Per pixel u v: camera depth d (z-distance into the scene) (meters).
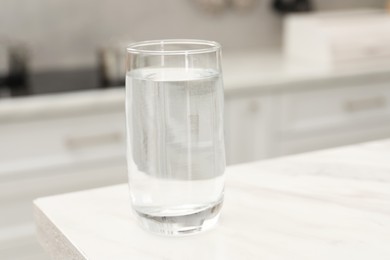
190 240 0.64
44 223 0.74
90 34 2.55
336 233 0.65
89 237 0.65
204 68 0.62
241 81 2.11
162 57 0.61
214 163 0.63
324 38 2.41
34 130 1.83
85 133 1.90
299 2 2.88
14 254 1.88
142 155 0.63
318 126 2.32
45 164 1.86
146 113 0.61
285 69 2.31
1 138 1.80
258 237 0.64
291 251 0.60
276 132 2.24
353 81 2.34
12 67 2.15
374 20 2.58
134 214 0.71
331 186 0.79
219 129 0.64
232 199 0.75
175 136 0.61
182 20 2.73
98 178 1.95
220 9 2.79
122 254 0.60
